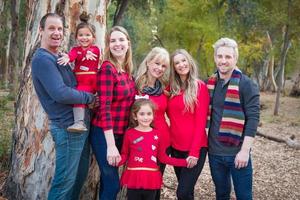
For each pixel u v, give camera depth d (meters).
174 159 4.25
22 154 4.80
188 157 4.23
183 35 24.44
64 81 3.76
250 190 4.19
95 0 4.54
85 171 4.29
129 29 32.41
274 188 7.27
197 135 4.23
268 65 35.53
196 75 4.32
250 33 25.03
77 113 3.76
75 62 3.98
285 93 30.33
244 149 4.06
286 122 15.45
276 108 17.70
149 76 4.34
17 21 18.80
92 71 3.95
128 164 4.20
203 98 4.27
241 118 4.10
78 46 4.02
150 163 4.16
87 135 3.93
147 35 31.47
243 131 4.14
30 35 4.73
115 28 4.09
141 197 4.22
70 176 3.84
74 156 3.81
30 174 4.69
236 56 4.14
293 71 34.94
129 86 4.12
